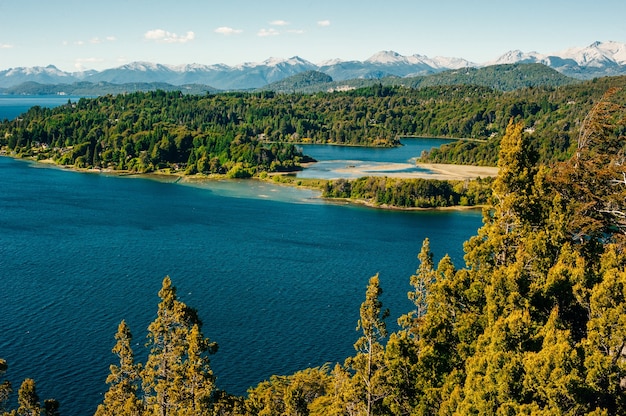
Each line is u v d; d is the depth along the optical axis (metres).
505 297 51.81
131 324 113.69
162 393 57.75
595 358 40.78
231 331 113.06
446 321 57.28
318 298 132.50
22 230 190.88
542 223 63.06
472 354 52.12
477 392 42.88
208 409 55.59
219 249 174.50
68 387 91.50
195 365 56.28
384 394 54.00
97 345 104.81
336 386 66.06
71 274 144.50
